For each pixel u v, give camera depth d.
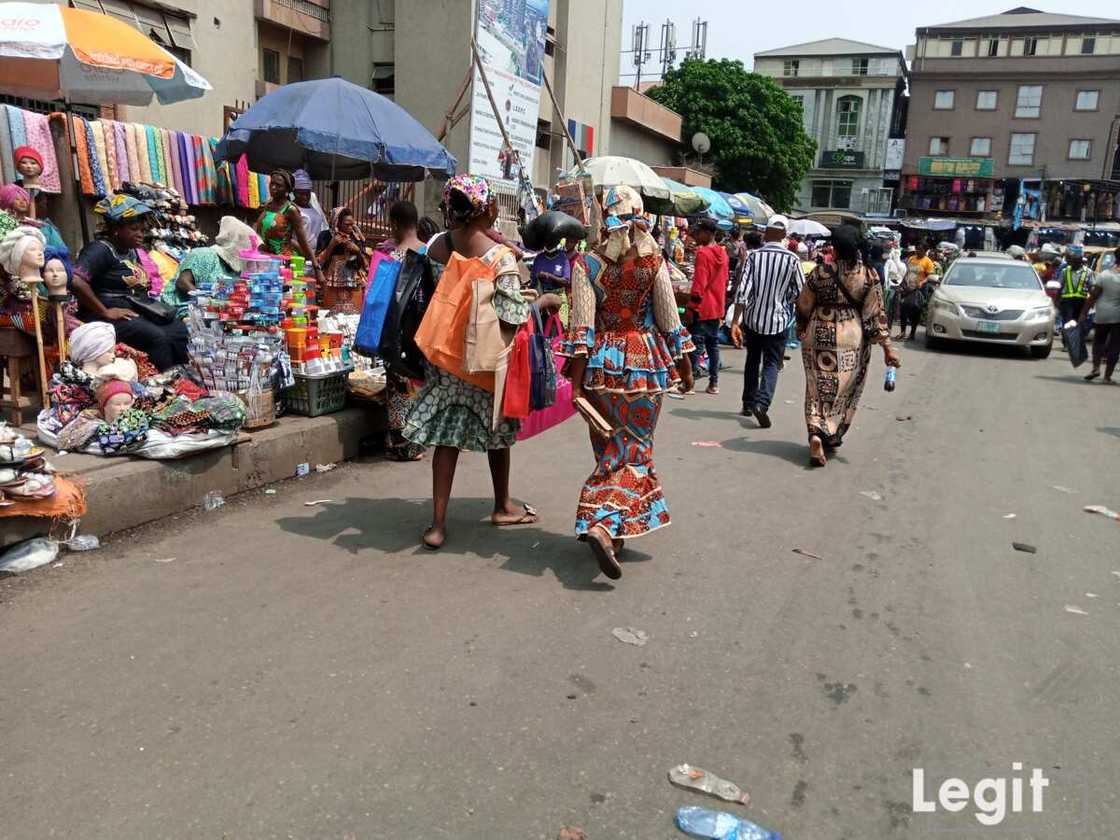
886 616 4.04
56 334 5.38
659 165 30.58
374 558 4.40
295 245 7.71
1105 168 52.81
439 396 4.48
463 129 15.52
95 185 8.01
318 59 16.88
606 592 4.11
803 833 2.51
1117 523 5.66
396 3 15.70
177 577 4.05
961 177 54.25
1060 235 41.72
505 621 3.75
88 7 11.20
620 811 2.56
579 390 4.20
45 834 2.35
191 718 2.92
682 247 15.52
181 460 4.90
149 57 6.89
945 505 5.90
